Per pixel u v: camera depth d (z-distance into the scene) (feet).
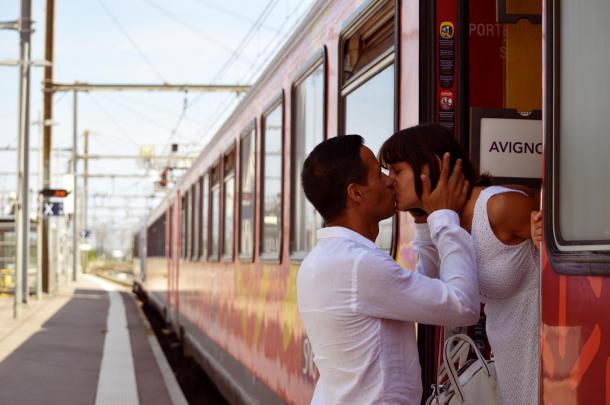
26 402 34.32
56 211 88.38
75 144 144.77
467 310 8.84
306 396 19.51
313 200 9.64
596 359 7.98
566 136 8.67
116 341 59.26
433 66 13.00
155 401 35.96
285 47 23.97
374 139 15.30
